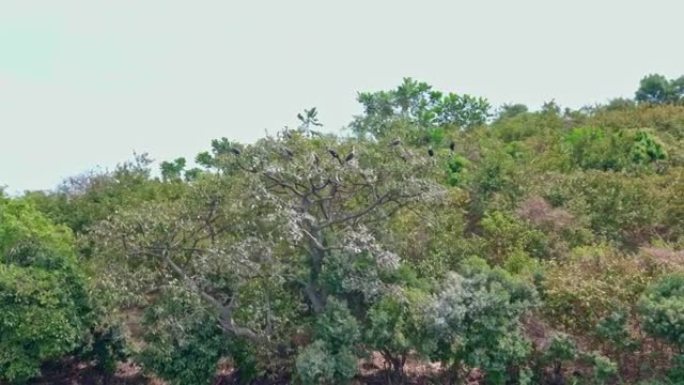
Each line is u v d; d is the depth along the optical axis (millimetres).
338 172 18781
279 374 20438
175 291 18719
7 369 18953
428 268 20266
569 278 18828
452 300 18047
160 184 28031
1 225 20469
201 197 19812
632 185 24844
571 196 25031
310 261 19781
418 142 28953
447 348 18719
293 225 18125
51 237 20828
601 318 18250
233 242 19391
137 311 21109
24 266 20078
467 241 22078
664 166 29906
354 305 19328
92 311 20266
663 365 18406
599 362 17906
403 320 18562
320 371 17750
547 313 18859
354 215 19328
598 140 32219
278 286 19328
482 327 18266
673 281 18125
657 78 49312
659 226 24469
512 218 23062
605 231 23812
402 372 19984
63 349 19375
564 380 19234
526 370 18797
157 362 19453
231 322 19344
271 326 19328
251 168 19203
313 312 19766
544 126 39438
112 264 19578
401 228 20781
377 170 19234
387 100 46312
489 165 26609
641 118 37531
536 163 29531
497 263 21531
